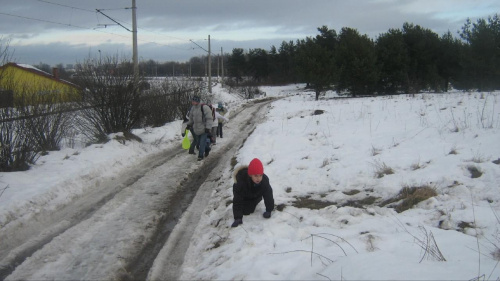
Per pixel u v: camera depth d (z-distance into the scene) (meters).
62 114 10.02
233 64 81.56
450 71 33.03
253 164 5.22
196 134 10.48
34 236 5.29
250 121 19.52
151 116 15.49
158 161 10.16
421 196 5.63
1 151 7.55
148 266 4.60
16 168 7.68
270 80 78.75
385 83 33.62
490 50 25.77
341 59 33.59
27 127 8.18
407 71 32.75
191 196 7.26
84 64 11.48
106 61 11.68
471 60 26.09
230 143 13.06
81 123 11.27
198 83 21.27
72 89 11.02
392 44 32.69
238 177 5.44
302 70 33.12
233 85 64.25
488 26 26.36
